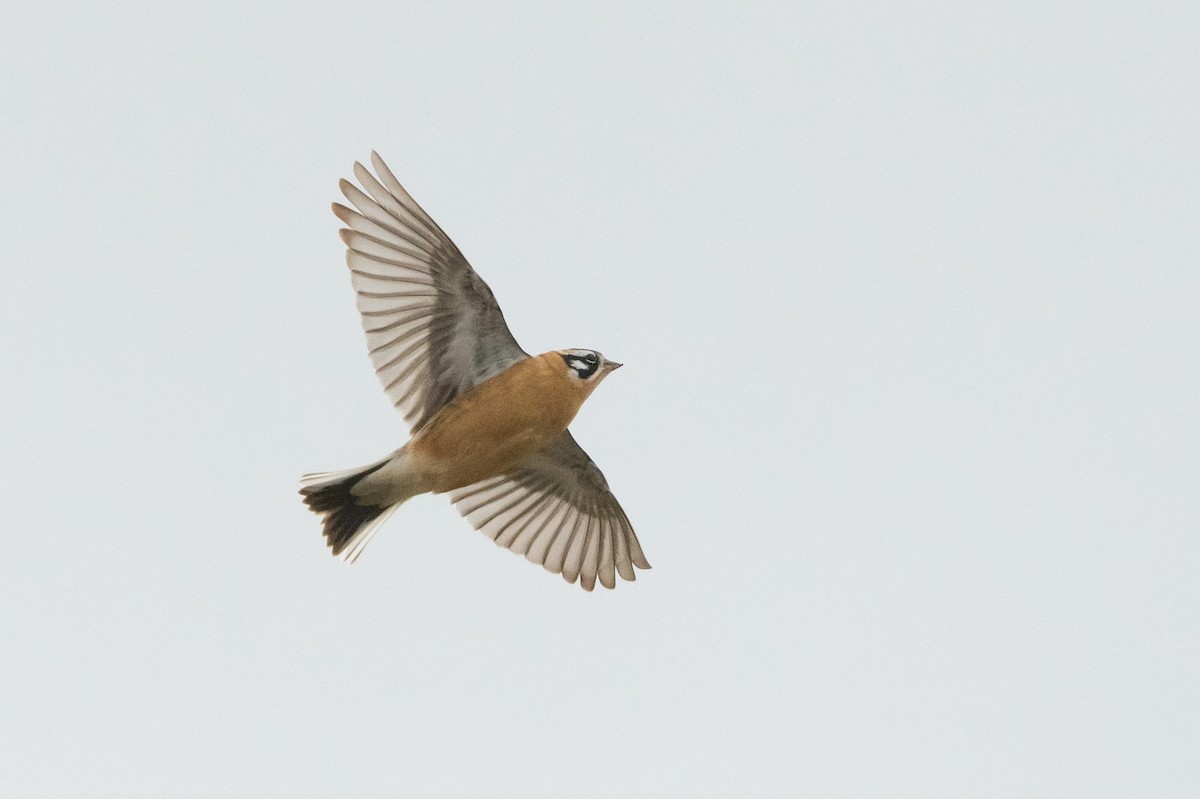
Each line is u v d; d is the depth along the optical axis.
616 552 16.41
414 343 13.87
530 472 15.81
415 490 14.16
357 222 13.37
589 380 14.07
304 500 13.97
